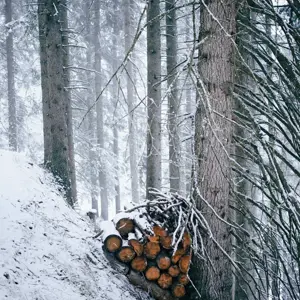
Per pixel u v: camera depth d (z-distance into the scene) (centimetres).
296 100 531
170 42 1307
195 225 546
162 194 656
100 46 2181
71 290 521
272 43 515
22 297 444
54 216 791
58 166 1131
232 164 613
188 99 1731
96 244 734
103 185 2283
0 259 500
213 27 496
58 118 1144
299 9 484
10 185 798
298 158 500
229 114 513
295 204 488
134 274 636
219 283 545
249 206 747
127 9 2006
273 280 559
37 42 1998
